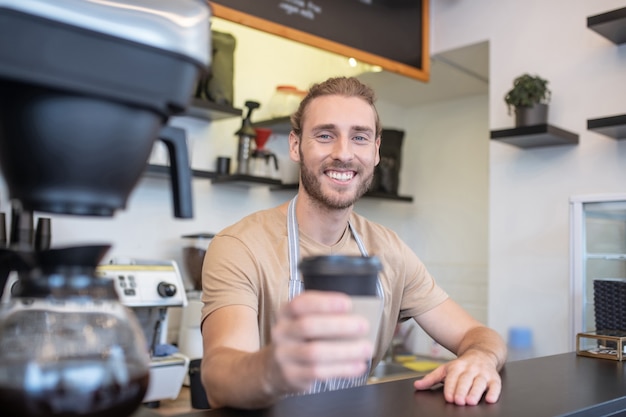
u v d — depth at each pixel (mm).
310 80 3086
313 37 2307
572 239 2248
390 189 3232
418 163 3557
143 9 532
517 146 2404
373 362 1499
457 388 986
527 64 2473
